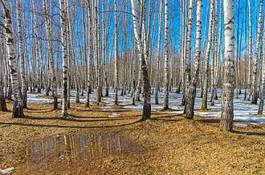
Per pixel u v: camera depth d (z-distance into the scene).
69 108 19.16
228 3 10.16
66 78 15.43
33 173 7.80
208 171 7.28
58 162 8.61
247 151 8.36
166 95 17.42
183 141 10.07
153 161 8.42
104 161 8.55
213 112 16.39
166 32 16.59
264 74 15.33
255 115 15.20
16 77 15.01
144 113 13.64
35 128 13.03
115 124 13.60
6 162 8.67
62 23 15.19
